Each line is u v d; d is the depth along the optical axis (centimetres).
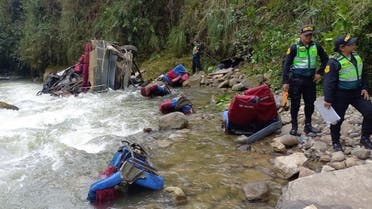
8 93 1514
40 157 622
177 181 518
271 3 1267
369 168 455
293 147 605
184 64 1512
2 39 2461
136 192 488
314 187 428
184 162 583
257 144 640
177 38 1587
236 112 678
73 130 778
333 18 918
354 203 396
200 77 1295
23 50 2228
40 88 1681
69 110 976
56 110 986
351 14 795
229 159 585
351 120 650
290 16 1180
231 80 1172
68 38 1958
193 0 1586
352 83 520
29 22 2220
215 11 1439
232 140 671
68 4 1964
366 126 544
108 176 505
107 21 1778
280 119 684
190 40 1586
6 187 514
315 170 512
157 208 451
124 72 1289
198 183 510
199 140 679
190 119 827
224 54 1430
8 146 677
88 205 464
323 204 399
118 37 1723
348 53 516
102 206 461
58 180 535
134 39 1717
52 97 1222
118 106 1005
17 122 859
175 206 454
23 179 539
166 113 892
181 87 1275
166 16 1714
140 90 1203
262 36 1189
